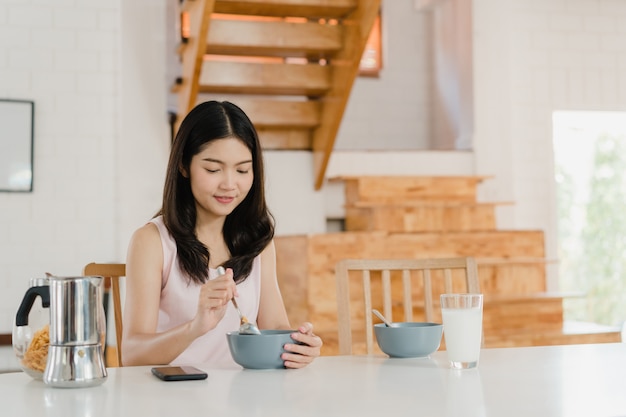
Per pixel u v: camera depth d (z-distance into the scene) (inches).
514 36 228.2
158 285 74.9
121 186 195.9
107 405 48.0
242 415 44.4
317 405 47.0
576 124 243.4
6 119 191.3
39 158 194.1
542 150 229.1
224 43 185.2
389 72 270.5
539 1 230.5
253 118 200.4
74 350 54.7
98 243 197.0
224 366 64.2
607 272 242.7
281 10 186.7
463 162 226.1
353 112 267.1
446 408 45.8
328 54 197.0
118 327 83.7
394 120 270.2
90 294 55.5
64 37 196.7
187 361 75.7
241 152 73.5
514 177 226.2
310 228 210.2
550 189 228.8
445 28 256.8
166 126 199.5
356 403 47.5
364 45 181.2
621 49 235.8
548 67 230.5
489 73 227.6
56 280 55.1
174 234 76.2
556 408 45.8
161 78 198.8
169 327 77.2
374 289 182.7
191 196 77.3
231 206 74.4
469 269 84.5
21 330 58.5
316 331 174.6
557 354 69.5
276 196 208.1
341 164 216.5
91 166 197.3
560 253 240.5
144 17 198.2
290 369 61.9
